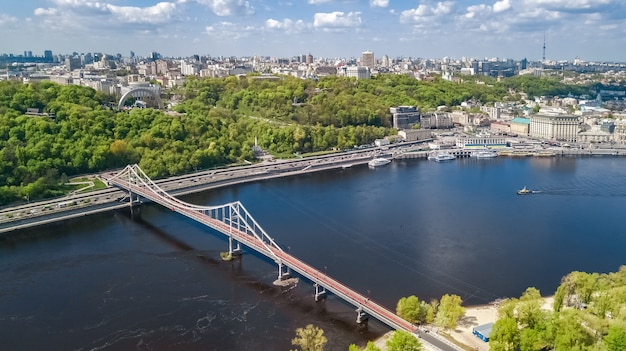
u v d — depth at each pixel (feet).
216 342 645.51
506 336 571.28
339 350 622.95
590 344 569.23
